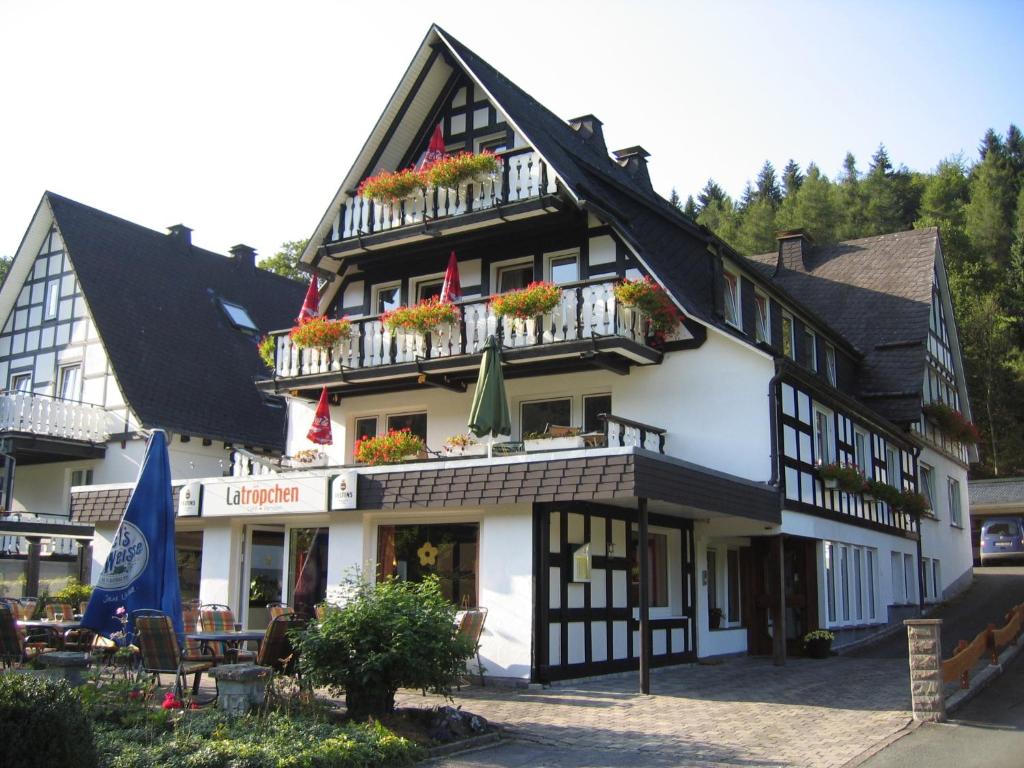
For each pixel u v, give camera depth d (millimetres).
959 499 32500
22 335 26266
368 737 8492
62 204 26594
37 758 5938
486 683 13422
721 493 14539
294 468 18547
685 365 17250
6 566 23250
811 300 29922
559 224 17984
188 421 24375
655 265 17031
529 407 18500
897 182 80250
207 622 13898
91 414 23828
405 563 15008
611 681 14008
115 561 10898
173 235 30031
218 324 28609
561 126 22703
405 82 19469
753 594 19469
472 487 13703
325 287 20703
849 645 19922
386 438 17516
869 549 22172
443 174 18047
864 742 9578
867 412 21484
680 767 8523
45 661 9859
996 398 53562
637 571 15734
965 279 61250
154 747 7688
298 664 9766
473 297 17594
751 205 88312
